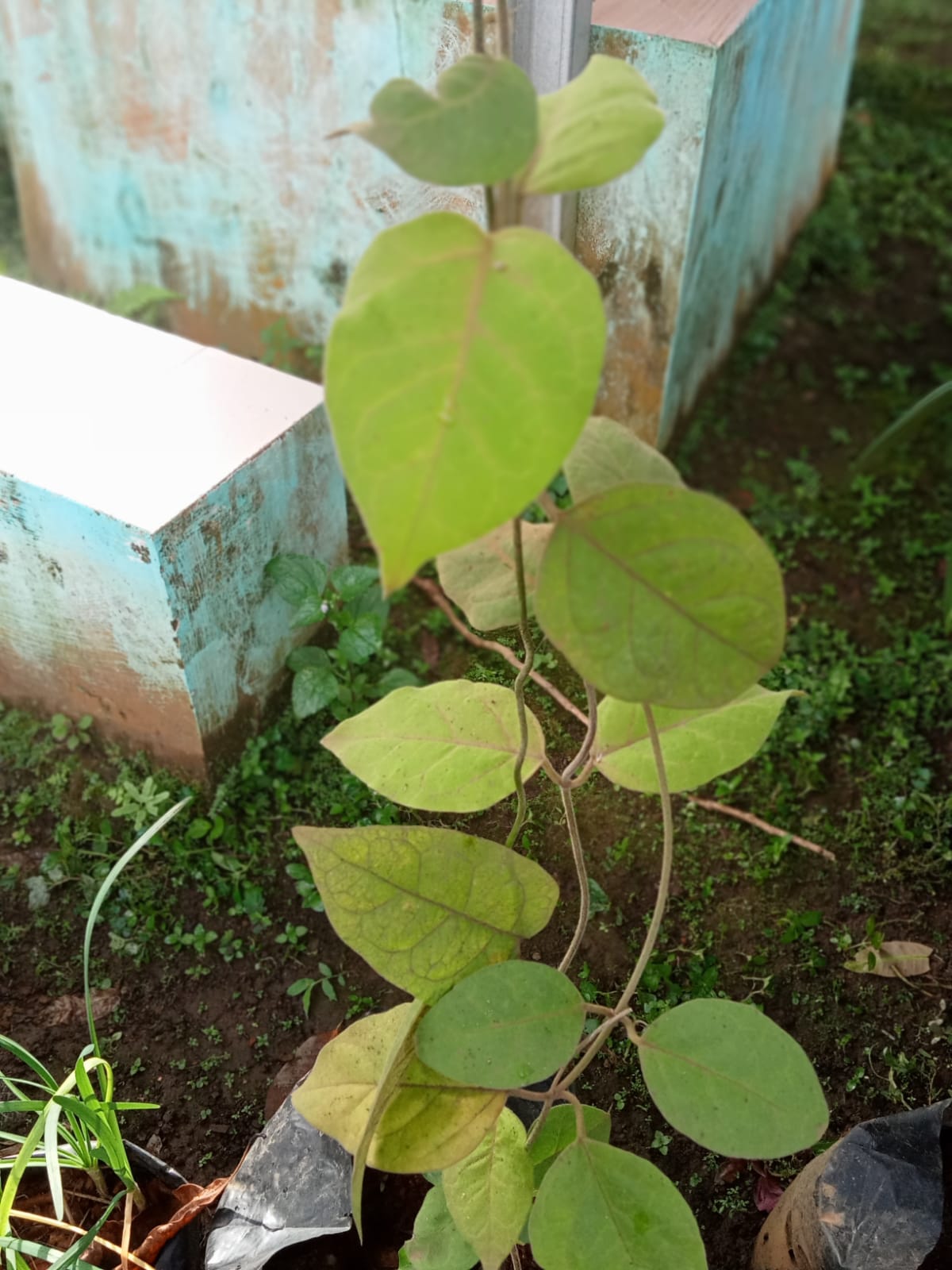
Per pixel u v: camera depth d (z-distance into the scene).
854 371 1.21
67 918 0.76
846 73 1.33
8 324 0.82
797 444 1.14
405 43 0.88
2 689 0.86
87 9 1.00
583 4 0.67
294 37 0.92
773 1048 0.38
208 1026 0.72
